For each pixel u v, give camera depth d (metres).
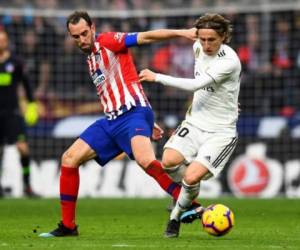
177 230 23.77
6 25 58.53
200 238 23.62
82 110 55.09
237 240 23.00
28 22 58.81
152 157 23.39
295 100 54.81
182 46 56.69
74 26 23.62
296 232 26.12
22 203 41.12
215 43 23.50
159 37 23.56
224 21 23.42
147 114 23.95
